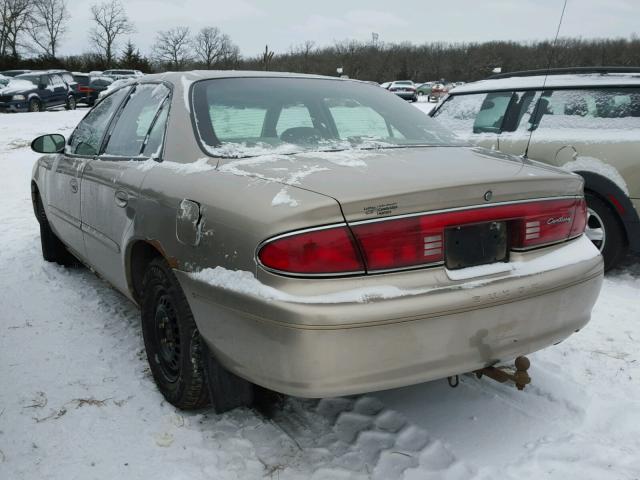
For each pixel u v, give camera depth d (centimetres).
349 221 198
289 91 306
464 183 212
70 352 325
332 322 191
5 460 236
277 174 224
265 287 200
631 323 372
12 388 287
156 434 253
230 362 223
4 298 408
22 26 6738
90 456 239
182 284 237
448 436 254
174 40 6888
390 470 232
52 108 2456
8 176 1042
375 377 200
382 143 278
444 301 204
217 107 283
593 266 246
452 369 213
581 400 280
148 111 318
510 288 217
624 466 235
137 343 338
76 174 370
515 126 512
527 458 240
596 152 455
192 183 242
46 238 477
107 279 346
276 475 229
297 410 273
